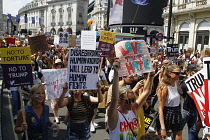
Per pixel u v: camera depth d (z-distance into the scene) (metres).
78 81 3.50
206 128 2.97
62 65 7.54
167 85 3.79
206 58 2.92
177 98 3.80
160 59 11.96
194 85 3.63
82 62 3.51
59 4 95.56
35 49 7.95
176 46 10.73
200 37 20.80
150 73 3.20
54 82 5.29
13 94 5.84
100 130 5.70
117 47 3.47
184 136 5.41
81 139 3.69
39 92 3.18
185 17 22.47
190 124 4.50
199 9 19.92
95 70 3.59
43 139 3.24
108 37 7.24
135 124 2.83
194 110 4.40
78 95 3.66
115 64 2.57
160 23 40.94
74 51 3.46
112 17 43.28
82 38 7.79
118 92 2.60
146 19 40.25
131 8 40.38
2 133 5.12
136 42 3.46
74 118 3.65
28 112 3.15
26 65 3.52
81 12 91.69
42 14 107.69
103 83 6.09
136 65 3.39
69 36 13.37
